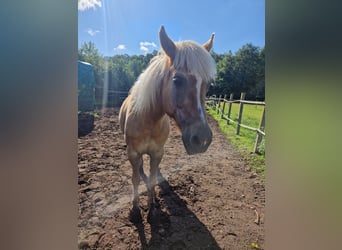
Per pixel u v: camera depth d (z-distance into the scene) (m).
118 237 1.11
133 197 1.22
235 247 1.09
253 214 1.23
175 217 1.22
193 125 0.92
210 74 0.94
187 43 0.96
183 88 0.92
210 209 1.27
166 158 1.50
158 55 1.11
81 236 1.08
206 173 1.45
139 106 1.12
